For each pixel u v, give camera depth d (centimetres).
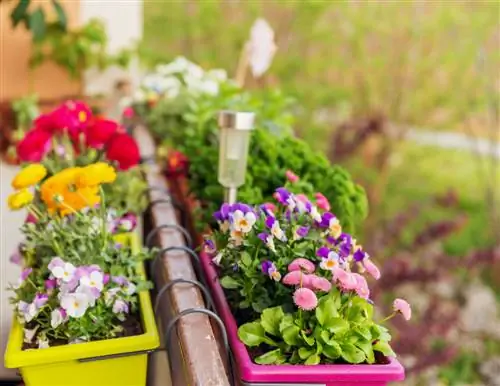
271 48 225
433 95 414
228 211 109
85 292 100
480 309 346
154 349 100
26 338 105
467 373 318
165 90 261
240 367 87
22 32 261
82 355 97
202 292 114
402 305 97
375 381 87
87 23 276
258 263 103
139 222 177
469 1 395
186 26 402
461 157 424
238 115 128
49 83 271
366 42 412
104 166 117
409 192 426
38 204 137
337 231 107
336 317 91
